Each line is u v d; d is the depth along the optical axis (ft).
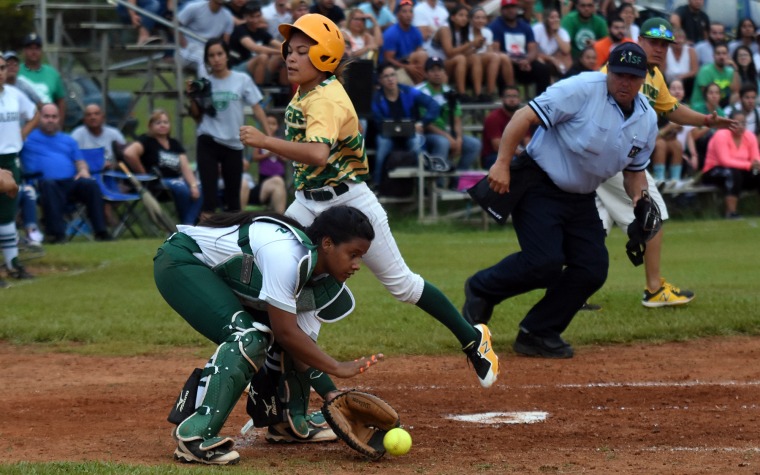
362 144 45.39
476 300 59.00
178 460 37.76
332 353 60.44
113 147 113.80
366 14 120.57
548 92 54.03
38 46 107.96
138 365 58.54
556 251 56.13
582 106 53.62
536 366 57.52
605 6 138.41
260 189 114.21
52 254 97.50
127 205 117.91
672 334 65.05
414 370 56.80
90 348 62.59
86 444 40.83
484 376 45.80
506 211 56.29
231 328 38.04
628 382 53.42
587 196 57.00
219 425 37.78
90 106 112.57
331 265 38.24
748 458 38.06
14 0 120.98
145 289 81.82
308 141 43.14
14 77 103.96
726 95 130.00
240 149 99.66
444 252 103.04
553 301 58.85
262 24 121.39
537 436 42.60
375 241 45.39
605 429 43.70
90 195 107.34
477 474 36.04
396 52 122.93
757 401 48.83
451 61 127.03
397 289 45.88
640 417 45.91
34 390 52.13
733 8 144.77
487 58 127.13
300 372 41.57
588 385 52.70
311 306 40.01
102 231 108.88
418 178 124.06
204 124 97.76
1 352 61.93
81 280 85.97
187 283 38.47
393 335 64.59
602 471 36.11
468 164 126.00
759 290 80.12
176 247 39.04
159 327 66.90
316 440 42.24
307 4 120.67
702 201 131.75
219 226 39.14
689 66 132.36
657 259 71.15
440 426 44.57
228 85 97.71
